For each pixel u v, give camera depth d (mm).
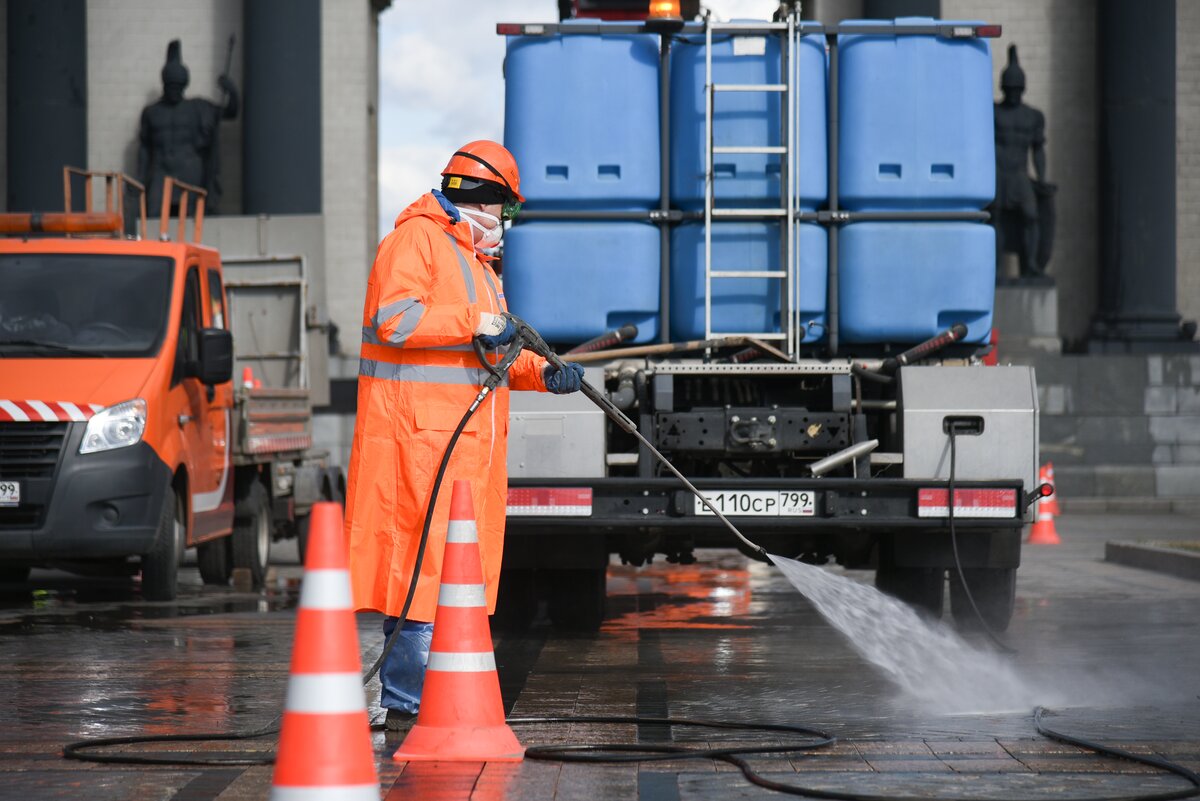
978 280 16219
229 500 23875
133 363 20859
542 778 9273
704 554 30859
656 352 15758
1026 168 52031
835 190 16250
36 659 15109
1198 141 55281
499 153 11031
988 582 16297
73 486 20016
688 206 16406
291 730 7117
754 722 11211
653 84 16297
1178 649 15680
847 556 17000
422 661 10516
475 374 10594
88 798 8898
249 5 51875
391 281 10430
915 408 15008
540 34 16203
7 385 20328
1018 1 55344
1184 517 44688
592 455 15008
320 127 51625
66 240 22250
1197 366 50031
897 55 16266
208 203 51531
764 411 15234
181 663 14797
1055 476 49500
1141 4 52812
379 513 10469
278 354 33406
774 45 16234
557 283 16141
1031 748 10344
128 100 54094
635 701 12375
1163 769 9594
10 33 51781
